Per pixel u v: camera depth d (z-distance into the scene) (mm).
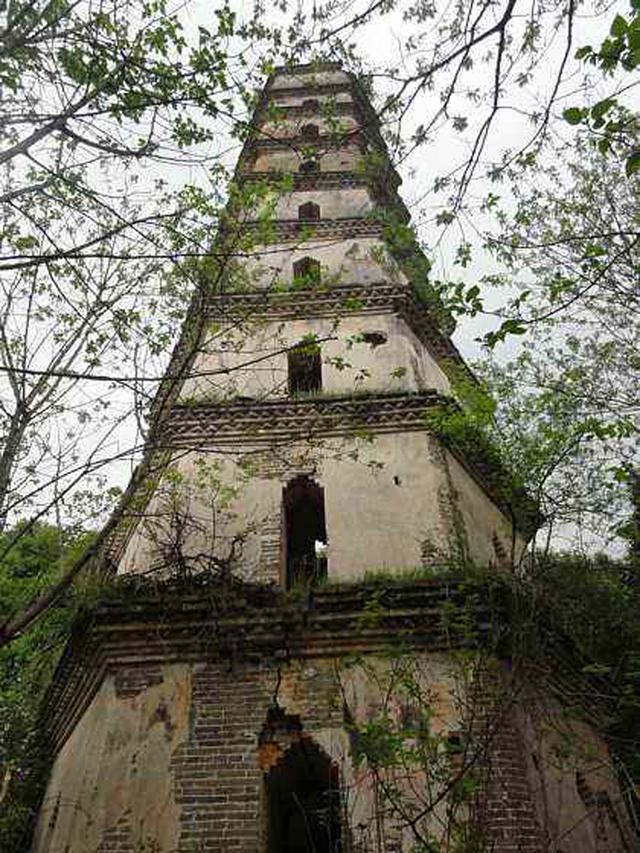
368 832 10102
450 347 18031
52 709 13828
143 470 10844
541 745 11570
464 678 10508
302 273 18484
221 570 12430
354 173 21203
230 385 16094
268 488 14312
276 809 11664
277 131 22797
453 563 12867
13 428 10102
